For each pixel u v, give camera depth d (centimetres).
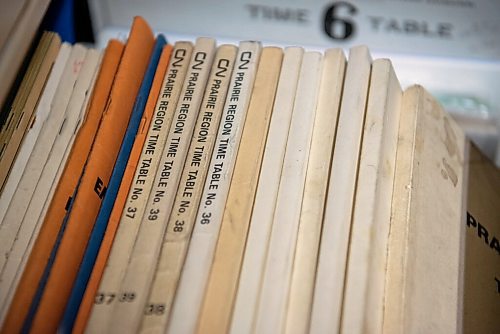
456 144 69
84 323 52
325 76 63
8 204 58
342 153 58
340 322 52
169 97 63
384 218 57
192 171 58
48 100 64
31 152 61
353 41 88
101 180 59
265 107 61
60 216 56
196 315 52
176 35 89
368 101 61
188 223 55
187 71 64
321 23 88
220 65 64
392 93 63
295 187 57
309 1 88
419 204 59
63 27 79
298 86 63
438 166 64
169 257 53
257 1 88
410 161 60
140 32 67
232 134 59
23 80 63
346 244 55
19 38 60
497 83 87
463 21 86
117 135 62
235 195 56
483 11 85
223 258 54
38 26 65
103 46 87
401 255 56
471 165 71
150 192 57
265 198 57
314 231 55
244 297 53
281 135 60
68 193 57
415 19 87
